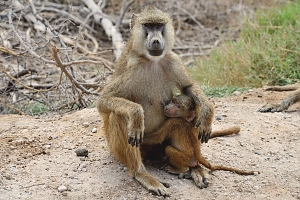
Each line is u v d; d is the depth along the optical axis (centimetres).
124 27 1936
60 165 765
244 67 1381
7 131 905
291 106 1106
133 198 673
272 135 903
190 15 1989
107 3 2125
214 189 705
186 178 735
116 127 716
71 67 1234
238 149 842
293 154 831
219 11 2073
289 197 693
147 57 743
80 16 1973
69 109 1212
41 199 664
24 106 1226
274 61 1346
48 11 1964
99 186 705
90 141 862
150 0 2112
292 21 1555
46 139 868
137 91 750
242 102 1118
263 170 772
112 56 1736
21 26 1741
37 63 1507
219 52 1545
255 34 1562
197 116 746
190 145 721
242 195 691
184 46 1847
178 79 769
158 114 767
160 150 785
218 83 1369
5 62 1464
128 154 721
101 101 735
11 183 702
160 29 744
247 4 2062
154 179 704
